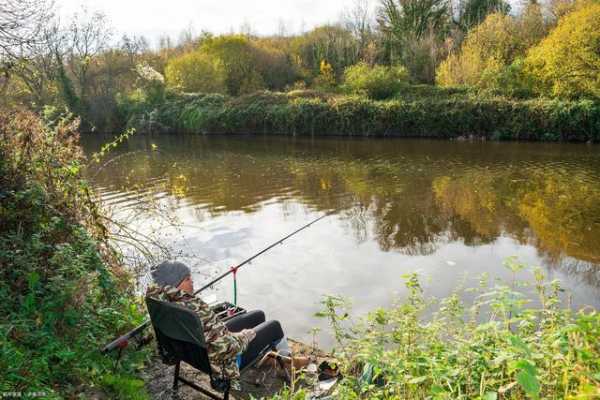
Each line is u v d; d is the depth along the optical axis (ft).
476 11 118.93
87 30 74.84
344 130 79.87
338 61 119.85
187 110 94.12
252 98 93.09
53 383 8.80
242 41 117.19
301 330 15.57
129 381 9.56
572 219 28.27
